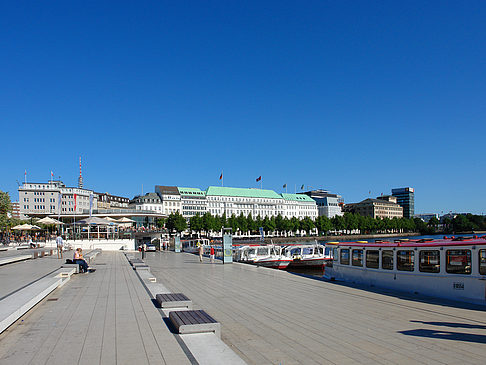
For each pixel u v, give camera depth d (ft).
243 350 34.14
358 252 84.17
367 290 71.36
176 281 81.87
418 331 40.83
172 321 35.06
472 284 60.08
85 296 54.13
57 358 27.30
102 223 228.43
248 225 543.39
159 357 27.14
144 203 576.61
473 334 39.68
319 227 596.70
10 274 80.79
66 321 38.70
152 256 180.45
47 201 489.67
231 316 47.78
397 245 73.51
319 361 31.32
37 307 46.21
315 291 67.97
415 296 64.69
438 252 65.51
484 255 59.52
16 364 26.13
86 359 27.02
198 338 30.48
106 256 161.58
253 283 78.38
